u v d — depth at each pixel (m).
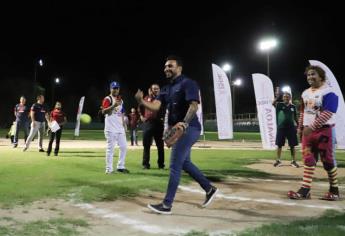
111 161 9.20
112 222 5.13
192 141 5.77
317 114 6.78
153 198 6.64
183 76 5.86
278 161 11.54
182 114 5.83
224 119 16.80
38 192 6.62
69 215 5.39
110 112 9.17
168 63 5.88
